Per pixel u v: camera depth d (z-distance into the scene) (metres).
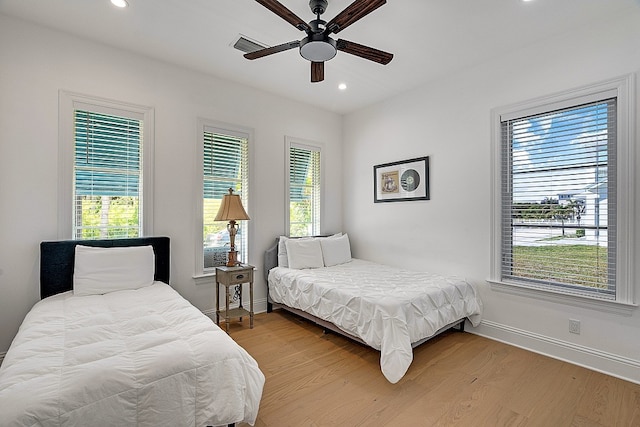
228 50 2.86
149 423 1.27
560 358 2.54
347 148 4.63
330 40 2.05
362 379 2.25
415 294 2.56
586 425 1.76
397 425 1.76
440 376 2.29
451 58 2.96
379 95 3.91
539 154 2.72
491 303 2.99
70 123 2.59
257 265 3.76
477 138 3.10
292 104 4.09
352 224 4.56
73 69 2.60
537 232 2.74
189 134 3.22
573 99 2.49
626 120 2.23
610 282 2.34
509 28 2.46
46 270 2.40
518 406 1.93
